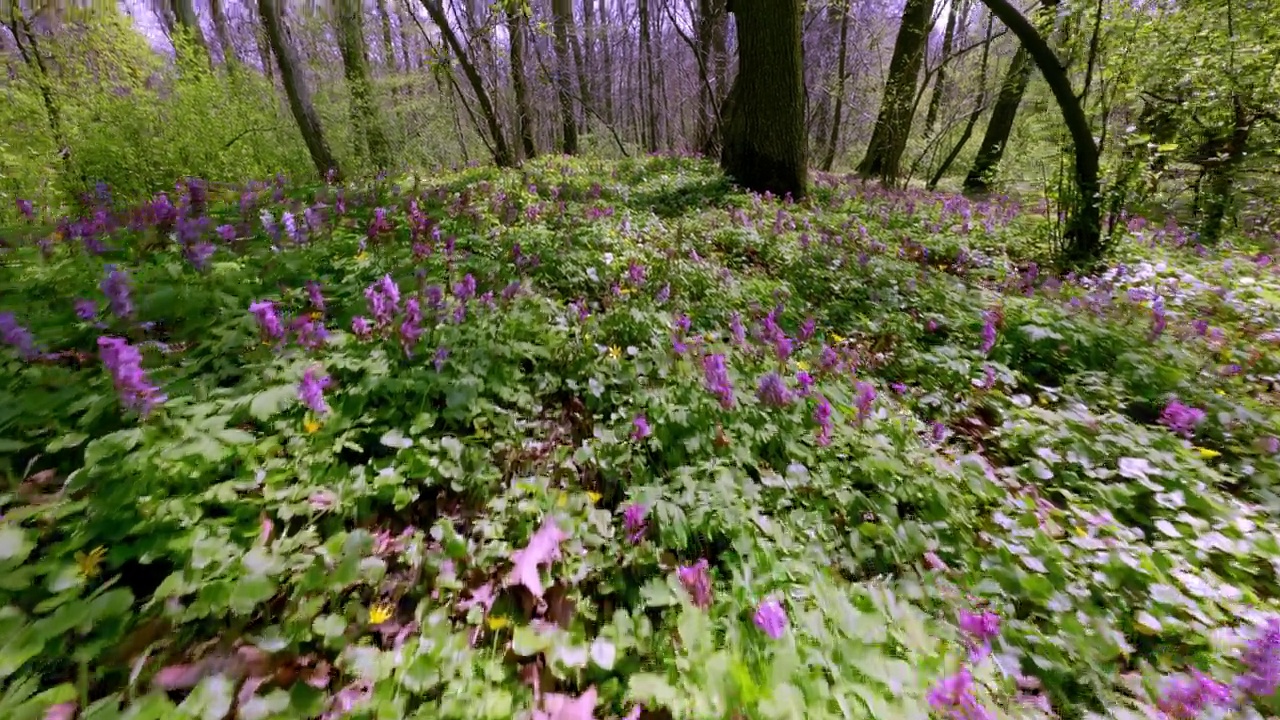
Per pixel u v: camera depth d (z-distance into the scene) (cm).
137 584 247
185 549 245
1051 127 1181
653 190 1036
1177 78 952
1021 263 814
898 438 376
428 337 420
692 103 2494
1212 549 306
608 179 1145
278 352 388
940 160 2295
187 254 505
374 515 292
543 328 461
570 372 428
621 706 222
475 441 347
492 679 224
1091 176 809
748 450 351
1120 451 380
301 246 581
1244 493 366
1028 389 486
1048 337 520
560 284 574
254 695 208
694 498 308
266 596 230
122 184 1198
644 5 2467
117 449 272
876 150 1591
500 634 247
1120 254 812
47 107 1138
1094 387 467
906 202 1080
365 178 1110
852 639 231
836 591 258
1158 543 311
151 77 1277
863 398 389
